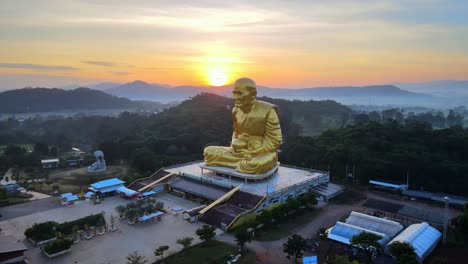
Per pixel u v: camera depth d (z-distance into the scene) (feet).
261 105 186.91
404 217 168.25
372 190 222.28
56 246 130.82
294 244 120.98
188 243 131.75
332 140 295.89
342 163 252.83
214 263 124.57
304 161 267.39
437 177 219.20
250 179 192.54
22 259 126.41
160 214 166.50
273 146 188.03
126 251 134.41
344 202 195.31
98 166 269.64
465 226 144.97
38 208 185.37
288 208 162.71
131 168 276.00
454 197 197.67
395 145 256.93
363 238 122.62
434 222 149.07
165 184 213.05
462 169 209.15
